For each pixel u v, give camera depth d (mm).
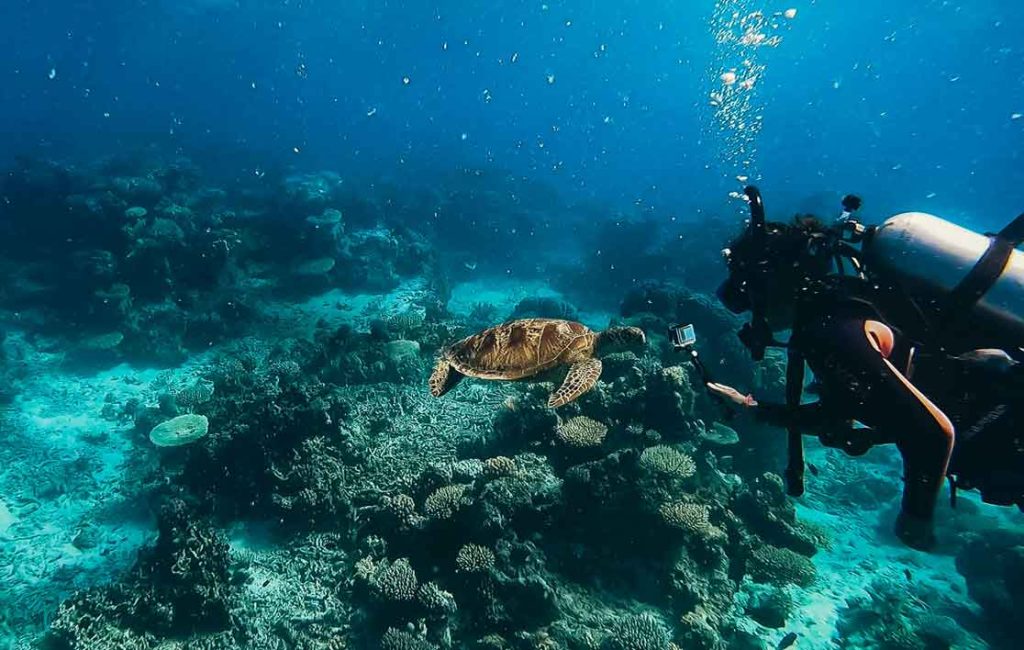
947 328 2393
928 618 10320
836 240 2648
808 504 14047
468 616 8391
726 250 2900
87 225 21312
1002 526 13234
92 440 14484
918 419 1894
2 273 20203
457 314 23531
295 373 14750
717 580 9641
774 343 2715
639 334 5449
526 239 33812
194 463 11359
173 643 8422
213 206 27359
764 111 98875
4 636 9383
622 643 7973
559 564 9258
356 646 8211
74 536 11609
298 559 9633
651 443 10602
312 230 23703
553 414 10945
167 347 18219
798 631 9781
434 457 11602
